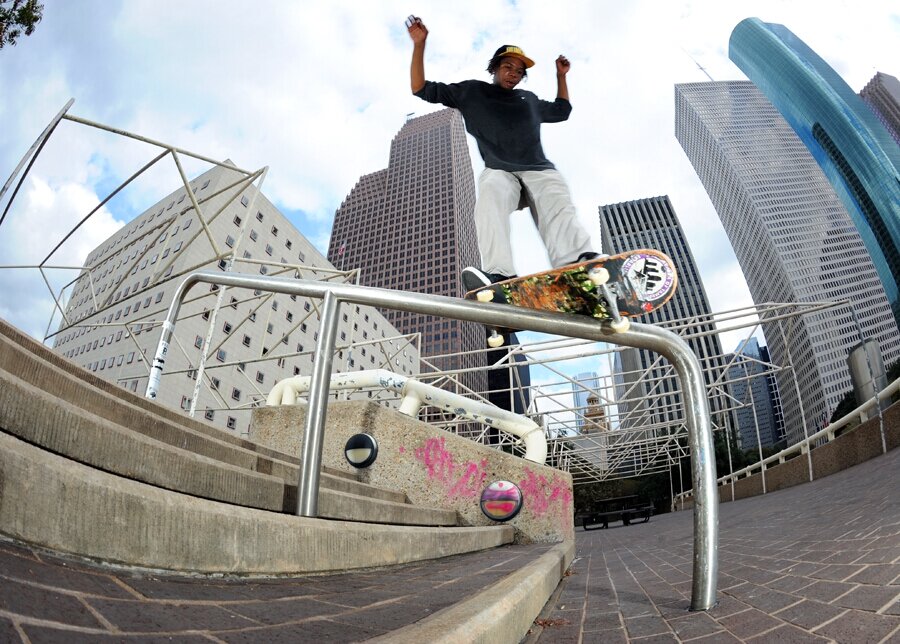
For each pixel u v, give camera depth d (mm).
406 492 5922
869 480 5953
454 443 6062
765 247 130875
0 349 1989
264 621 1246
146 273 38906
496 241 2512
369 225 122438
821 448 10117
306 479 2572
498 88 2881
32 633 755
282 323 42594
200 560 1536
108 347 36781
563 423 16641
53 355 2820
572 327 2461
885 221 109125
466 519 5777
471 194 132125
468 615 1357
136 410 2596
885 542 2484
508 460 6008
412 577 2398
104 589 1098
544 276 2283
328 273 10562
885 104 161250
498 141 2717
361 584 2072
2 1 7238
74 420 1700
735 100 158750
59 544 1153
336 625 1326
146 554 1366
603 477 26703
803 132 135625
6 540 1043
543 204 2615
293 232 45562
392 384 7766
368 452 5859
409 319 100625
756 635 1552
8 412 1491
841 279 118812
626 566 4195
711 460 2193
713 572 2070
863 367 9117
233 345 36688
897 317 107188
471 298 2604
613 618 2107
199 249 35844
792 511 5707
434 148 128625
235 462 3184
